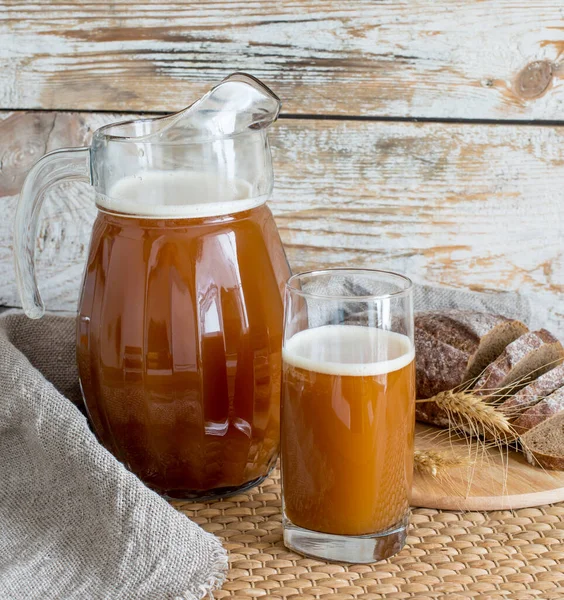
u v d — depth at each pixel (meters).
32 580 0.82
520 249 1.06
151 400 0.85
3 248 1.10
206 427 0.86
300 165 1.06
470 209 1.06
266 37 1.03
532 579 0.83
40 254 1.10
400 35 1.02
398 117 1.04
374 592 0.82
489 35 1.01
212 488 0.89
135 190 0.84
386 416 0.82
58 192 1.08
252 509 0.89
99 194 0.86
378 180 1.05
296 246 1.08
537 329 1.05
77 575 0.82
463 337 0.97
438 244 1.07
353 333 0.81
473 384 0.96
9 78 1.06
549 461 0.91
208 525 0.87
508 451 0.94
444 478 0.90
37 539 0.84
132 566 0.82
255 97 0.86
